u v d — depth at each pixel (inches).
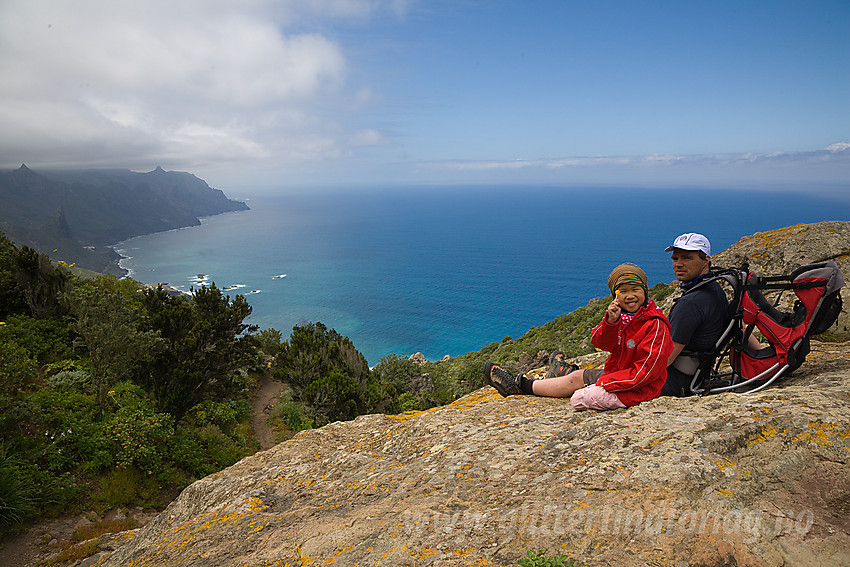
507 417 166.9
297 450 194.5
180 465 528.7
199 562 126.7
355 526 115.6
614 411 144.9
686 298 144.2
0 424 432.1
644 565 81.7
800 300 136.5
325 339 1142.3
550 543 91.7
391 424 206.2
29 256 706.8
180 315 624.7
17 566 335.3
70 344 647.8
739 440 108.6
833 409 114.0
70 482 428.8
